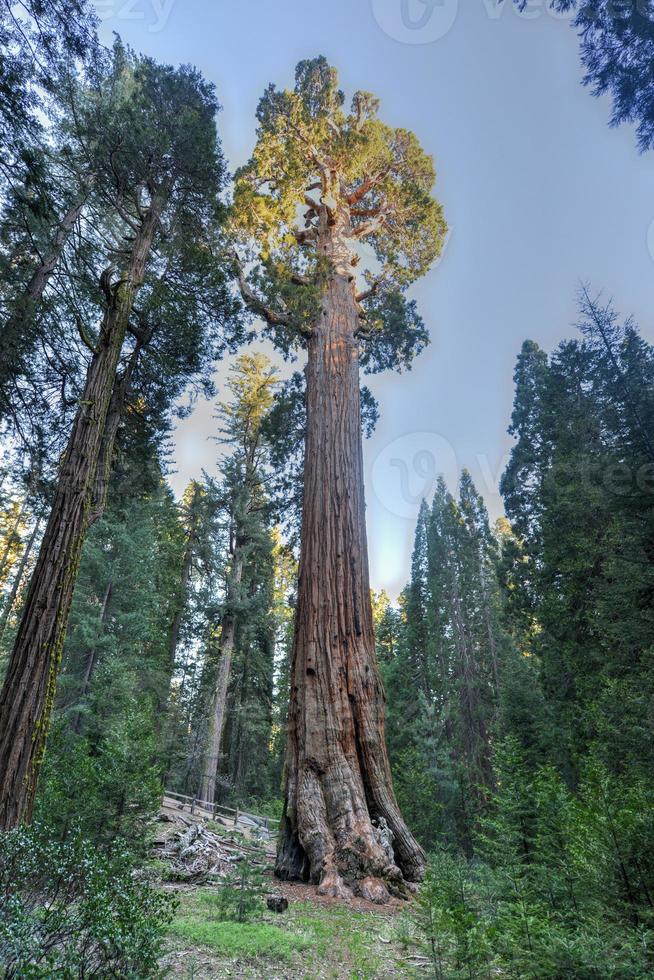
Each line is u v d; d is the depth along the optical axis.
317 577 8.25
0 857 2.35
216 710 19.02
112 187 8.87
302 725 7.26
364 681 7.44
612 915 3.07
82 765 6.11
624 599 10.32
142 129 7.98
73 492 5.81
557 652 14.68
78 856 2.45
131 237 8.88
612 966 2.38
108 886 2.39
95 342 8.64
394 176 15.74
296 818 6.67
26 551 23.81
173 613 23.77
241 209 12.66
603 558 12.69
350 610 7.96
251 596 22.23
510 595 18.86
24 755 4.55
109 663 14.67
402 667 24.64
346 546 8.52
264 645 25.69
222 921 4.21
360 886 5.64
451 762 18.31
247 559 23.44
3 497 10.26
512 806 5.13
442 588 27.45
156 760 17.53
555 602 14.70
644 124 5.67
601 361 13.72
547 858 4.20
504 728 16.47
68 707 14.00
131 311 8.56
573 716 13.03
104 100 8.14
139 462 10.18
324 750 6.89
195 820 12.31
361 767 6.91
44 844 2.50
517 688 16.86
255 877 4.91
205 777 17.58
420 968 3.13
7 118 6.18
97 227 9.30
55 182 7.27
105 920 2.21
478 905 3.35
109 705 13.72
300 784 6.79
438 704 22.72
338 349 10.97
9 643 21.30
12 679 4.82
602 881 3.29
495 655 24.91
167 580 23.80
